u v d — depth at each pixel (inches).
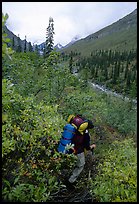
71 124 222.1
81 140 223.6
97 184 195.0
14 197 151.6
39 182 181.3
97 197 181.2
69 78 369.7
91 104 357.1
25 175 173.5
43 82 360.2
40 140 192.4
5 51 120.5
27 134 175.0
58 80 359.6
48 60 371.2
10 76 322.7
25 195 156.9
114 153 245.0
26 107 203.0
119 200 166.6
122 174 180.5
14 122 201.9
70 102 335.3
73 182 222.8
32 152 181.2
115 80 4298.7
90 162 262.1
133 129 430.6
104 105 451.2
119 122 459.2
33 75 388.5
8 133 173.2
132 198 166.2
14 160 176.2
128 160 208.5
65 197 200.7
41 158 201.9
